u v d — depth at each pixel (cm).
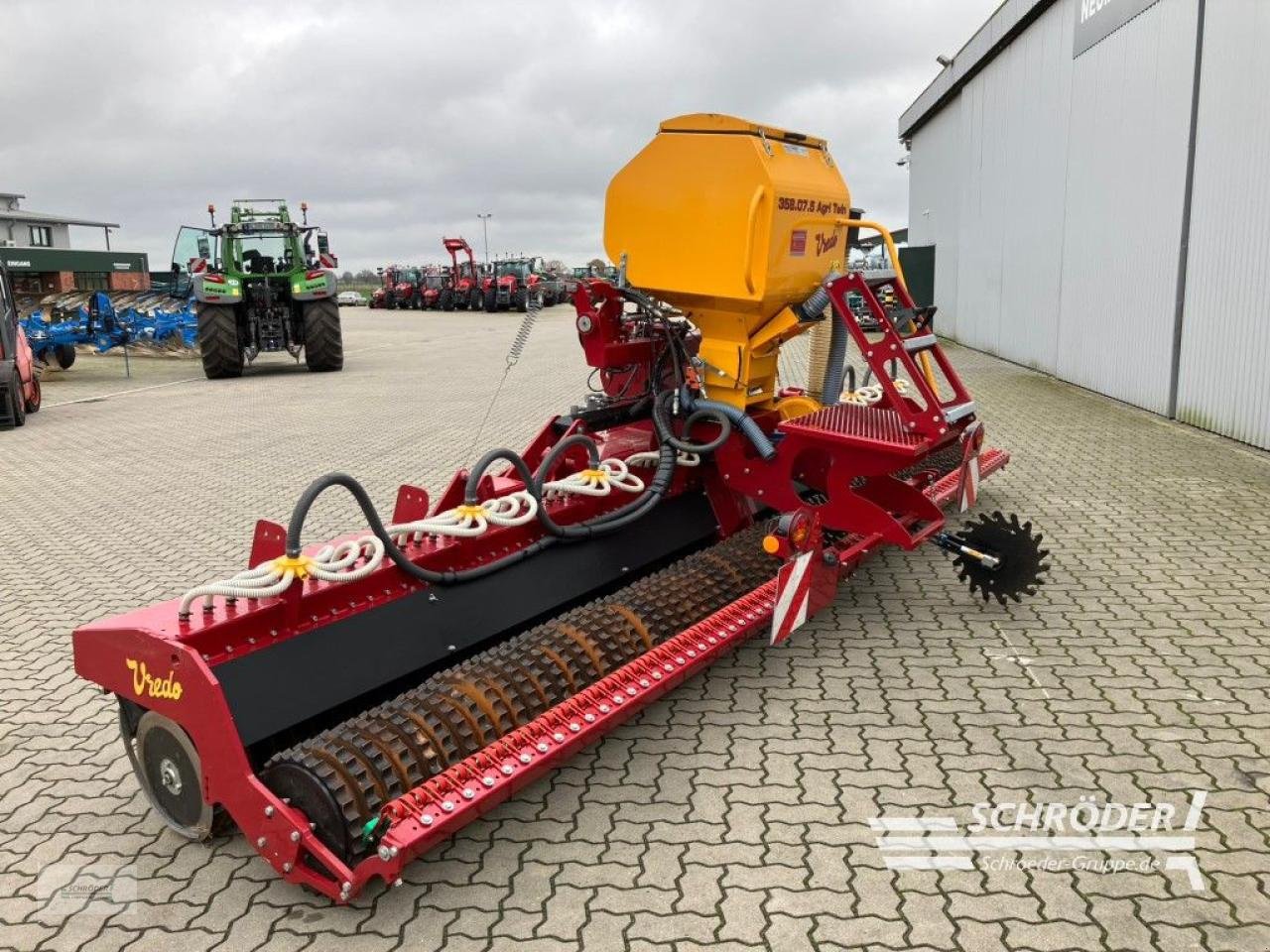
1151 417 1070
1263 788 321
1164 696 388
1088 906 265
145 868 298
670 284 482
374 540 340
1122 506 676
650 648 356
